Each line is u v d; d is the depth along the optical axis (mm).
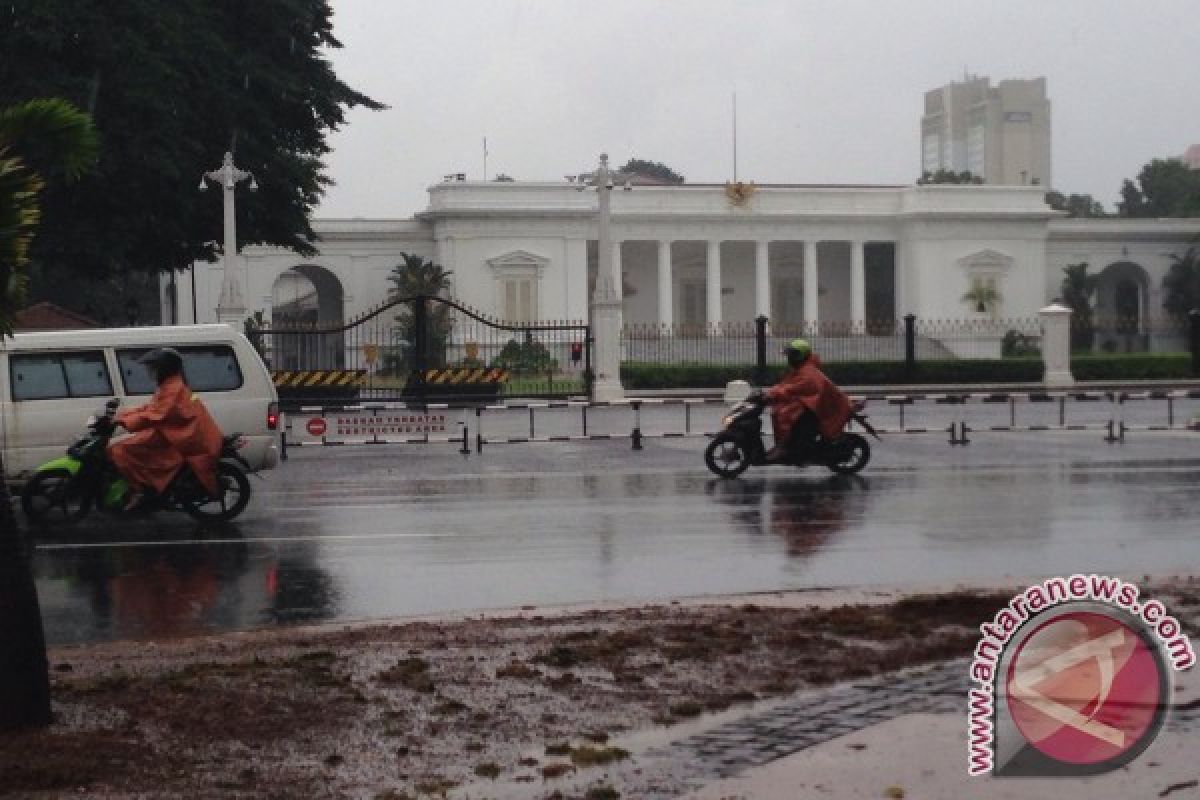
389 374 50188
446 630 10602
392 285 74625
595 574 13383
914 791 6621
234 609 12023
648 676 8992
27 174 8398
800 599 11750
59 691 8773
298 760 7359
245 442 18141
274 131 47219
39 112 8727
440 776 7086
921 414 36906
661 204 77688
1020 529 15867
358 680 9008
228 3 46344
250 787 6930
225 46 44125
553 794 6770
